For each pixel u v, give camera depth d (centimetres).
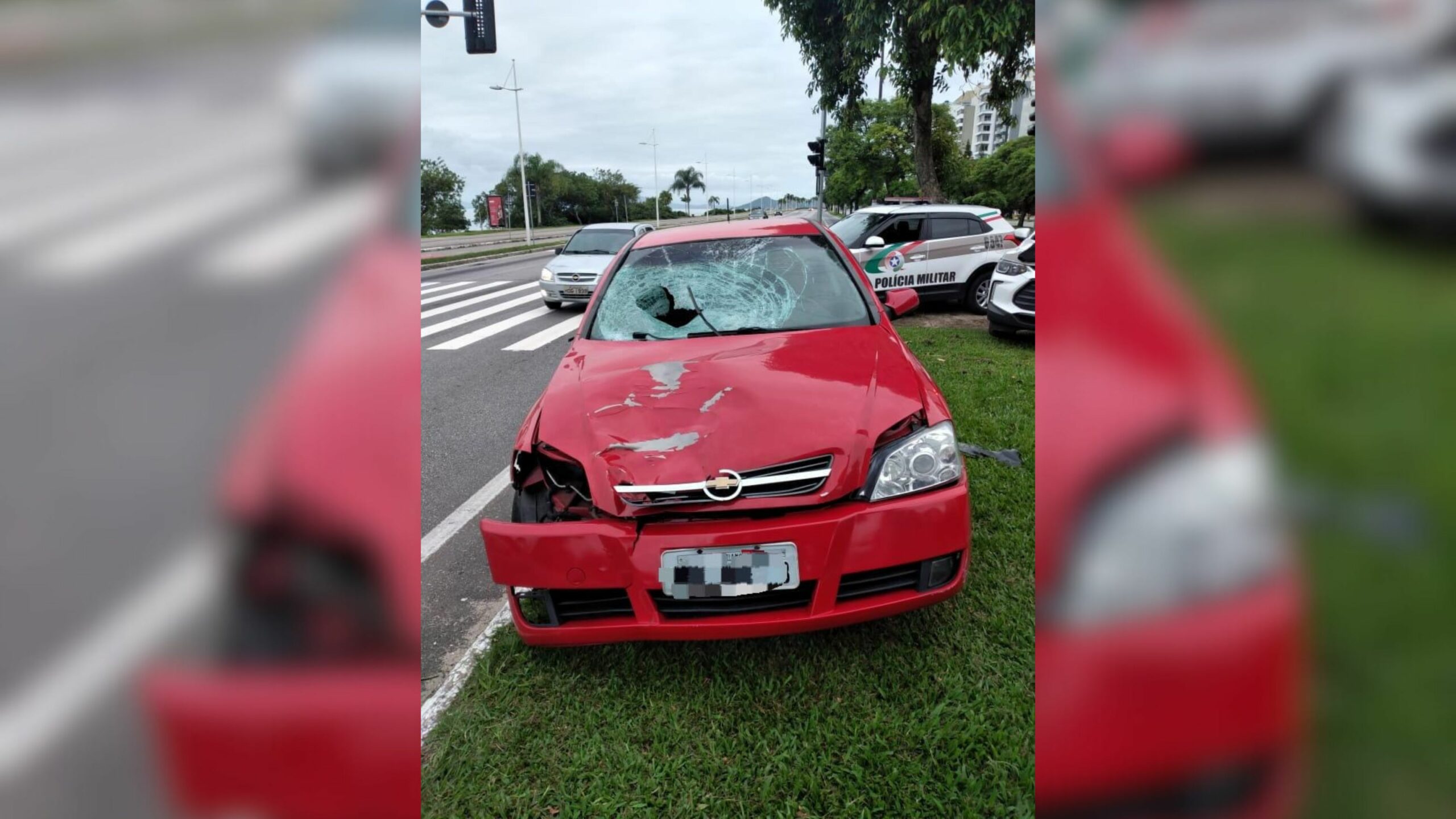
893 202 999
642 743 173
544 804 159
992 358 509
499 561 182
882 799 153
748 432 192
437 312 959
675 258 304
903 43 1000
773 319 266
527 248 2344
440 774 168
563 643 184
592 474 190
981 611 206
